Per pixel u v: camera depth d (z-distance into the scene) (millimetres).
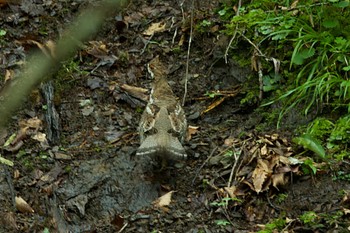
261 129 7160
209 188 6543
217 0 8688
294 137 6938
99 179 6652
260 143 6812
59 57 5750
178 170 6785
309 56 7191
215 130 7270
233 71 7832
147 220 6266
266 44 7758
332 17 7457
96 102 7605
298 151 6754
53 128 7184
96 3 7730
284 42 7625
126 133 7238
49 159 6863
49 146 7016
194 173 6742
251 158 6695
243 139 7066
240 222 6219
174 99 6680
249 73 7723
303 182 6449
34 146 6984
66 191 6547
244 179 6531
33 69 6977
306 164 6461
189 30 8367
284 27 7516
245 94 7602
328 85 6977
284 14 7695
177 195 6508
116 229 6207
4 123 7016
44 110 7312
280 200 6332
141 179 6672
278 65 7457
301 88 6980
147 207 6418
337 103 7027
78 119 7398
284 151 6734
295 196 6355
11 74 7352
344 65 7148
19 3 8547
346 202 6184
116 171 6746
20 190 6527
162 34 8477
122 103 7625
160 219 6262
